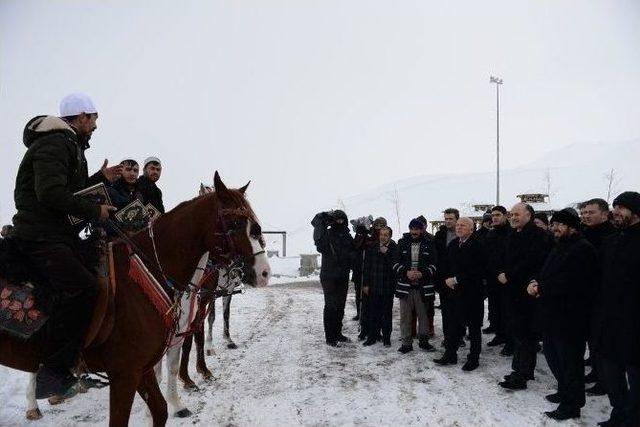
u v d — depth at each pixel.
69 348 2.74
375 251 7.54
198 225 3.37
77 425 4.16
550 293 4.34
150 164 5.26
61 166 2.69
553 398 4.79
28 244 2.76
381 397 5.00
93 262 2.89
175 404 4.45
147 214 3.70
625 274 3.77
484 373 5.82
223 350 7.07
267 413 4.55
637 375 3.76
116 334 2.94
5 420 4.24
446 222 7.87
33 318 2.71
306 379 5.64
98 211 2.80
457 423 4.30
